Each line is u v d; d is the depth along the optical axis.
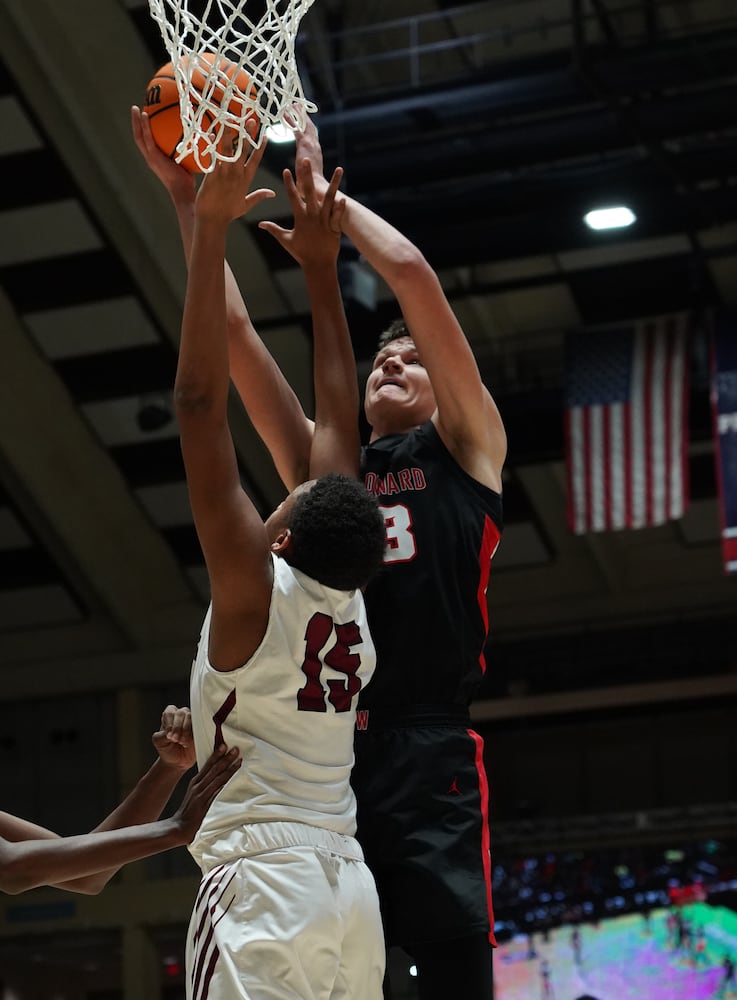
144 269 15.78
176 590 20.44
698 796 19.16
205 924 2.84
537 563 19.98
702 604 19.58
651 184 13.66
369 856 3.19
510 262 15.98
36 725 21.11
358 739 3.27
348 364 3.62
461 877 3.14
